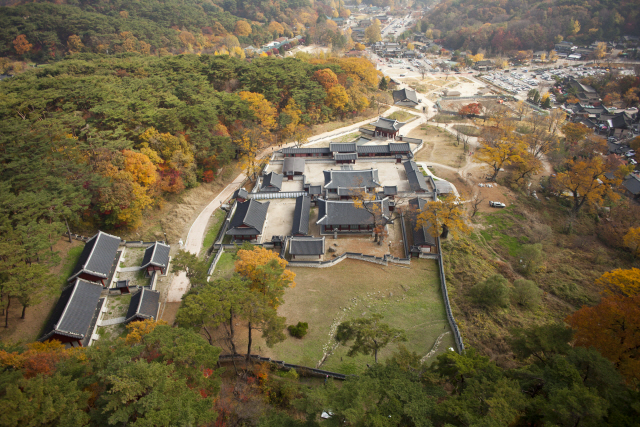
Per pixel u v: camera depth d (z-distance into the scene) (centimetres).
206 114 9350
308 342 5569
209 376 3981
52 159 6894
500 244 8600
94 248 6475
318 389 3572
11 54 17925
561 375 3469
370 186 9331
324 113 13525
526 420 3397
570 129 13075
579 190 9631
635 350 4109
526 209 9731
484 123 15188
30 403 2967
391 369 3812
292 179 10231
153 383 3178
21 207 5725
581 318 4453
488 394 3325
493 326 5975
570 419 3062
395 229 8362
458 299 6556
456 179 10631
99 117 8675
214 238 7938
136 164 7469
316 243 7319
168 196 8725
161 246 7088
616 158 12425
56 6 19838
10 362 3562
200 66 12731
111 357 3619
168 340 3788
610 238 9188
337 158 10844
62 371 3544
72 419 2984
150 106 9075
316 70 14375
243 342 5394
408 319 6088
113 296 6272
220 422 3569
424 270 7250
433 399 3475
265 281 5166
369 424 3103
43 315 5656
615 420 2991
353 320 4728
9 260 5006
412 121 15175
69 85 9544
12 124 7106
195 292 5391
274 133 12169
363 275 7050
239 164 10200
